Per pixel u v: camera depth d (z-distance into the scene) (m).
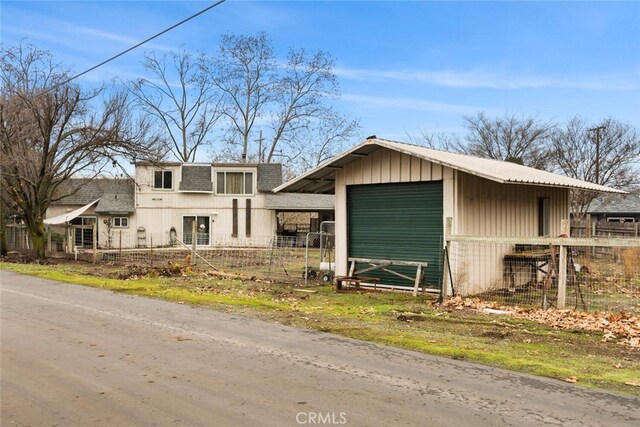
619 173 32.66
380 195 12.98
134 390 5.00
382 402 4.72
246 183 35.88
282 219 43.44
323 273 14.80
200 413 4.42
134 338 7.17
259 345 6.82
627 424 4.26
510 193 13.48
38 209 21.83
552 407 4.63
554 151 33.69
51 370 5.62
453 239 10.34
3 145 20.77
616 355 6.48
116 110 21.59
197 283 13.66
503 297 11.04
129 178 24.78
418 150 12.38
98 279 14.16
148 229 35.00
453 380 5.39
